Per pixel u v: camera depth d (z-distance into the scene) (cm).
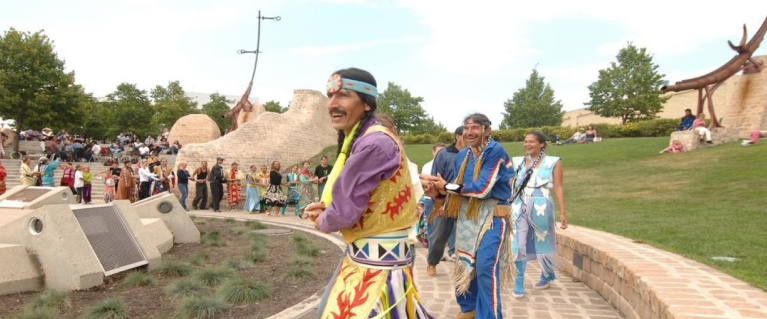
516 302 528
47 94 3438
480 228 425
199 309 486
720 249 572
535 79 5834
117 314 466
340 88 245
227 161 2373
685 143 1897
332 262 767
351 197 222
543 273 582
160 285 602
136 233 675
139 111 5609
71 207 629
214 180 1734
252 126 2697
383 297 232
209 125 3725
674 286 393
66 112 3566
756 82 2708
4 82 3284
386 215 237
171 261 684
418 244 922
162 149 3469
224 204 1925
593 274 580
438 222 624
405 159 246
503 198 431
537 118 5672
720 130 1988
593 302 526
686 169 1538
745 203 970
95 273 579
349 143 248
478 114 445
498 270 417
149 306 517
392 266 237
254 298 541
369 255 238
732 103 2811
